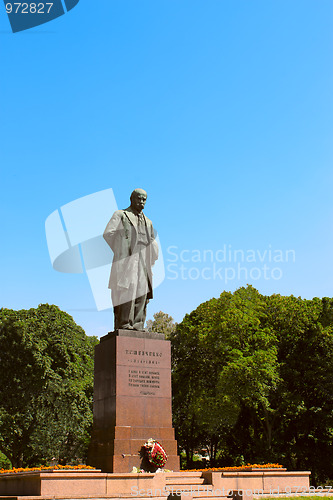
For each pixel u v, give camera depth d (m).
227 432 49.81
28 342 48.47
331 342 43.50
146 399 22.12
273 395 43.16
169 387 22.73
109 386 22.31
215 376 49.09
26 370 48.25
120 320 23.33
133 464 20.95
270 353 43.16
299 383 43.94
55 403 48.75
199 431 53.25
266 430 46.59
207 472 21.53
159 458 21.19
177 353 55.16
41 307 53.25
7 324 49.22
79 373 51.47
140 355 22.58
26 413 48.81
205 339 47.41
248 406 45.00
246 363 41.91
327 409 42.88
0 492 21.39
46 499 17.70
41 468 20.69
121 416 21.50
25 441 49.88
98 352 23.67
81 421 49.03
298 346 45.72
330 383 42.66
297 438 45.34
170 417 22.34
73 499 17.97
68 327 52.84
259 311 47.56
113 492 19.02
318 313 46.16
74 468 19.70
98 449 21.89
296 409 42.34
